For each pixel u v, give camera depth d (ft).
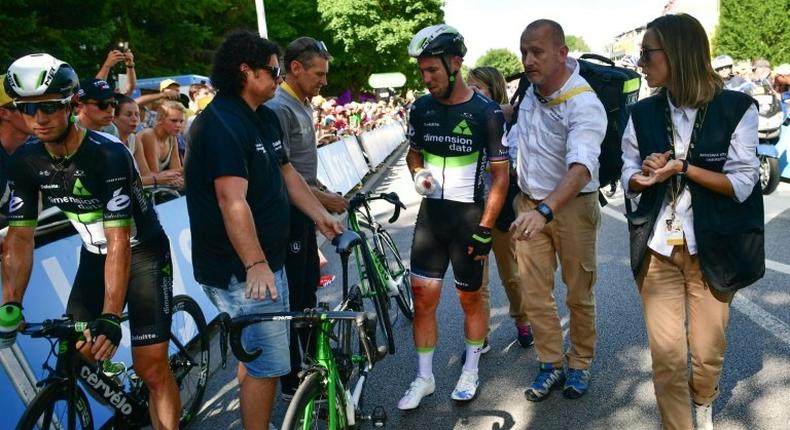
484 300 12.51
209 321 15.21
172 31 57.06
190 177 8.07
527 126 10.83
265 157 8.16
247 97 8.17
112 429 9.60
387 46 97.60
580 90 9.93
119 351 11.37
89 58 46.06
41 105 7.34
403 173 50.14
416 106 10.65
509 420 10.40
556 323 11.09
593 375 11.74
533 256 10.90
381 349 8.09
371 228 14.28
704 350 8.43
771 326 13.19
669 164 7.75
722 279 7.93
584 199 10.53
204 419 11.17
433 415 10.71
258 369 8.34
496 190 10.12
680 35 7.73
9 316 7.13
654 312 8.43
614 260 19.29
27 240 8.26
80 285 8.89
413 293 10.99
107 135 8.19
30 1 41.83
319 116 43.80
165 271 8.98
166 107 17.51
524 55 9.99
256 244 7.55
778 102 28.37
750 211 7.95
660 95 8.25
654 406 10.50
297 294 11.56
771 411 9.95
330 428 7.93
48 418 8.00
